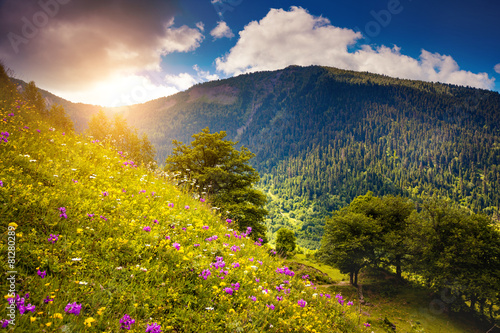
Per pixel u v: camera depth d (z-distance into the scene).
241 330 4.10
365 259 38.44
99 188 6.52
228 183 29.52
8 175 5.12
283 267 7.96
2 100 10.27
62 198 5.19
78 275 3.83
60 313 3.08
